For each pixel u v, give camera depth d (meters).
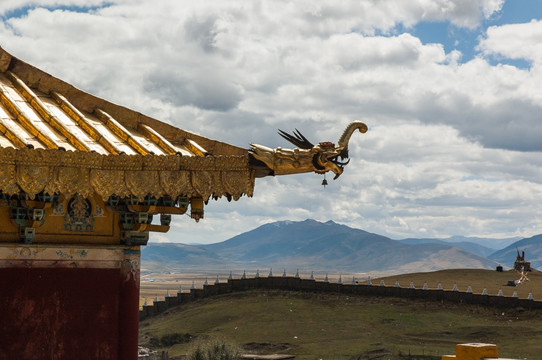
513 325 93.62
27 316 10.36
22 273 10.35
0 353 10.18
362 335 92.88
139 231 11.16
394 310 101.88
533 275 127.31
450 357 18.17
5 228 10.34
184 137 11.73
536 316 95.50
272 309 104.25
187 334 98.06
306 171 10.62
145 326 106.69
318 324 97.94
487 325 94.25
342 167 10.69
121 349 10.92
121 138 10.80
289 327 96.62
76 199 10.80
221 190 10.44
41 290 10.45
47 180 9.38
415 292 105.38
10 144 9.55
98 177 9.70
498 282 123.12
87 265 10.79
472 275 129.50
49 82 11.27
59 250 10.60
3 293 10.22
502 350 84.19
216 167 10.40
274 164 10.50
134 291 11.15
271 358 79.88
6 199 10.23
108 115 11.08
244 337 94.00
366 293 108.50
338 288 109.94
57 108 10.82
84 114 11.23
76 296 10.66
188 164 10.26
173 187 10.16
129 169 9.93
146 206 11.03
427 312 100.56
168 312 111.81
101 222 11.01
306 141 10.76
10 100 10.27
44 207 10.30
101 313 10.80
